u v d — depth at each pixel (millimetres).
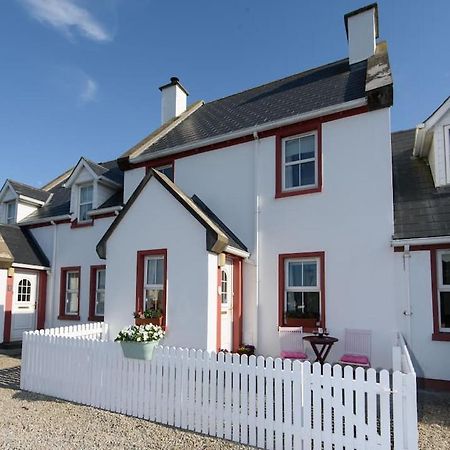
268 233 10125
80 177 15164
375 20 12320
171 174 12320
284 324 9602
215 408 5457
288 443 4855
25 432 5301
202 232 8469
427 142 10062
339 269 9047
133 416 6184
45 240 16016
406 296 8289
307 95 11438
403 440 4262
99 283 14359
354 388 4566
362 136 9211
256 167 10555
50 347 7562
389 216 8656
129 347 6242
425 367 7941
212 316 8305
